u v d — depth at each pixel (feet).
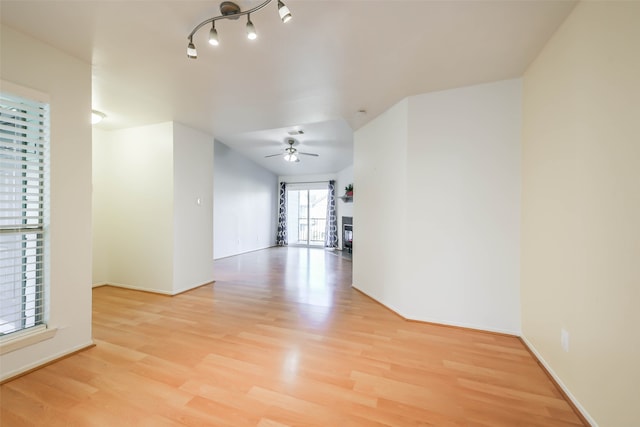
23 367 6.18
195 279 13.55
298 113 11.29
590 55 4.88
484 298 8.66
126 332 8.48
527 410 5.19
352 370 6.48
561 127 5.85
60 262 6.82
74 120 7.07
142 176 12.74
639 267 3.82
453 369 6.54
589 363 4.85
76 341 7.14
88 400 5.35
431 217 9.26
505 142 8.33
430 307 9.30
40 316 6.59
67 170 6.93
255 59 7.22
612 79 4.34
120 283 13.37
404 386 5.88
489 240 8.56
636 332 3.87
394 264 10.43
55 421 4.80
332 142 19.49
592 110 4.83
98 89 8.97
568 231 5.56
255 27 5.89
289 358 7.00
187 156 12.93
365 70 7.77
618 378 4.18
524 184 7.89
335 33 6.14
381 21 5.72
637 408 3.84
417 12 5.46
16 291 6.28
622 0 4.12
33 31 6.06
